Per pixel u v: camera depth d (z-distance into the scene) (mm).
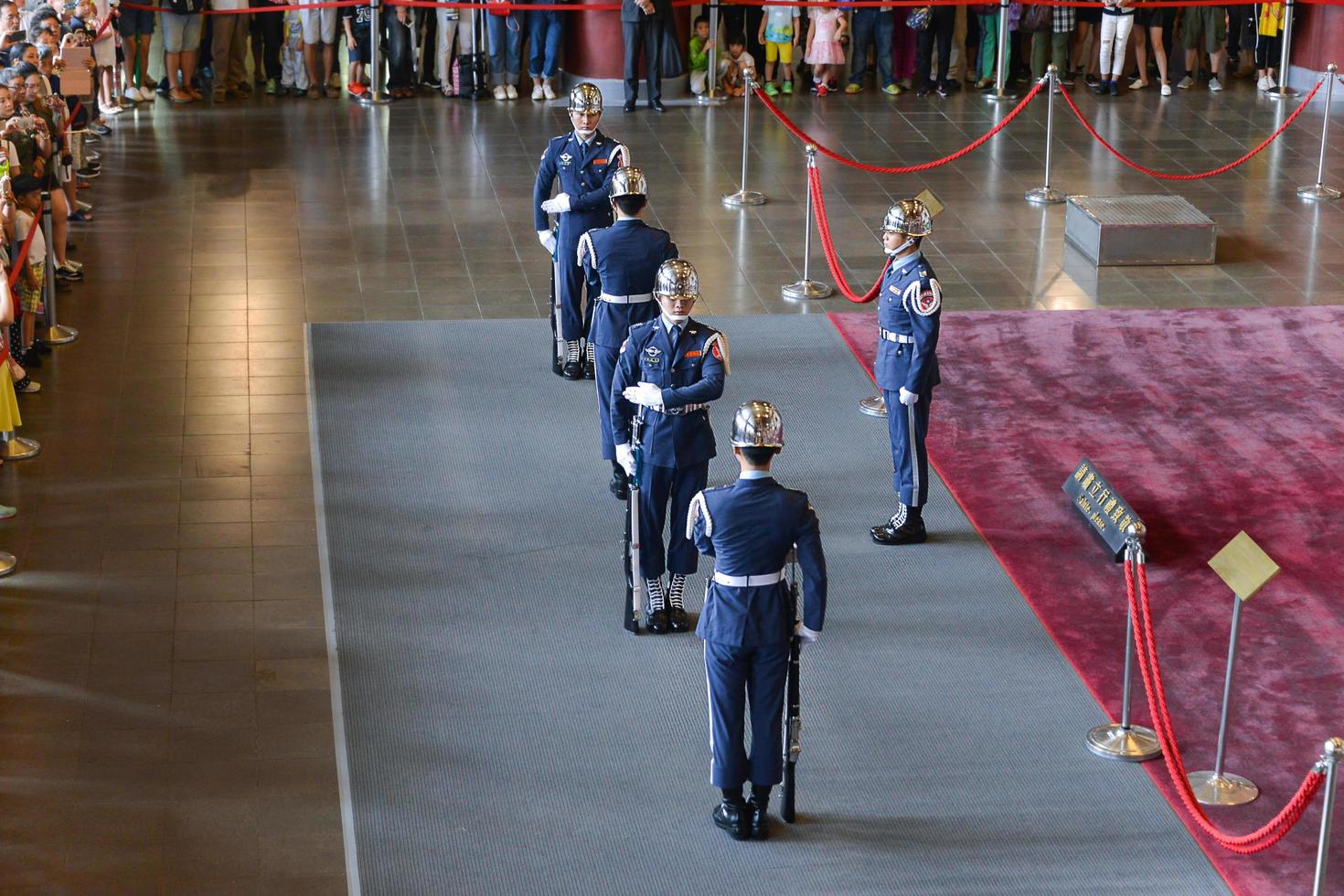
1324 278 18203
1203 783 9562
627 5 24734
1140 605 9383
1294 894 8680
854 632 11219
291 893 8672
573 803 9422
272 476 13398
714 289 17781
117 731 10000
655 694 10500
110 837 9062
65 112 18188
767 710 8961
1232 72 28156
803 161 22688
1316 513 12844
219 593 11617
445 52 25703
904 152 23203
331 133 23656
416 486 13234
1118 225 18359
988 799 9461
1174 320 16844
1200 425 14391
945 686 10586
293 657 10859
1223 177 22016
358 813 9281
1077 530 12633
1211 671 10750
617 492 13109
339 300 17297
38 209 15320
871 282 18078
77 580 11742
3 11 18703
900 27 26719
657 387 10789
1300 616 11406
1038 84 20969
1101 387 15180
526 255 18812
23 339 15180
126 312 16828
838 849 9047
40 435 14000
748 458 8852
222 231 19359
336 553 12164
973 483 13383
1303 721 10211
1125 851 9023
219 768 9688
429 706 10312
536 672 10703
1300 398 14953
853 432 14305
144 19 24391
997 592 11758
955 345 16156
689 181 21656
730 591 8875
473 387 15180
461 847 9031
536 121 24656
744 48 26906
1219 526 12641
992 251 19016
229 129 23688
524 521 12703
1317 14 26469
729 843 9102
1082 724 10203
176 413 14531
